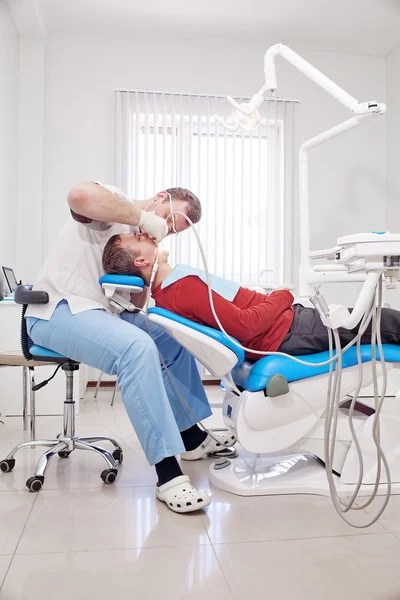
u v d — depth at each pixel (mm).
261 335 1705
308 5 4047
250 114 2221
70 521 1431
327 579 1111
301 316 1747
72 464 1995
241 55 4602
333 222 4703
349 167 4730
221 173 4516
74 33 4395
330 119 4703
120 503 1570
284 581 1103
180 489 1516
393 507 1532
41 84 4254
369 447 1671
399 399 1361
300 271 3232
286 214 4562
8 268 3600
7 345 3074
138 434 1558
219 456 2070
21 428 2719
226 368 1602
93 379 4352
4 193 3754
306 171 3186
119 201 1615
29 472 1896
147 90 4406
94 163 4414
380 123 4785
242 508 1528
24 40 4227
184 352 1960
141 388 1549
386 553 1234
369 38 4523
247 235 4555
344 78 4754
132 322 1971
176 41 4531
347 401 1884
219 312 1580
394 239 1121
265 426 1665
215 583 1095
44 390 3109
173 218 1844
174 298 1630
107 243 1744
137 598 1038
